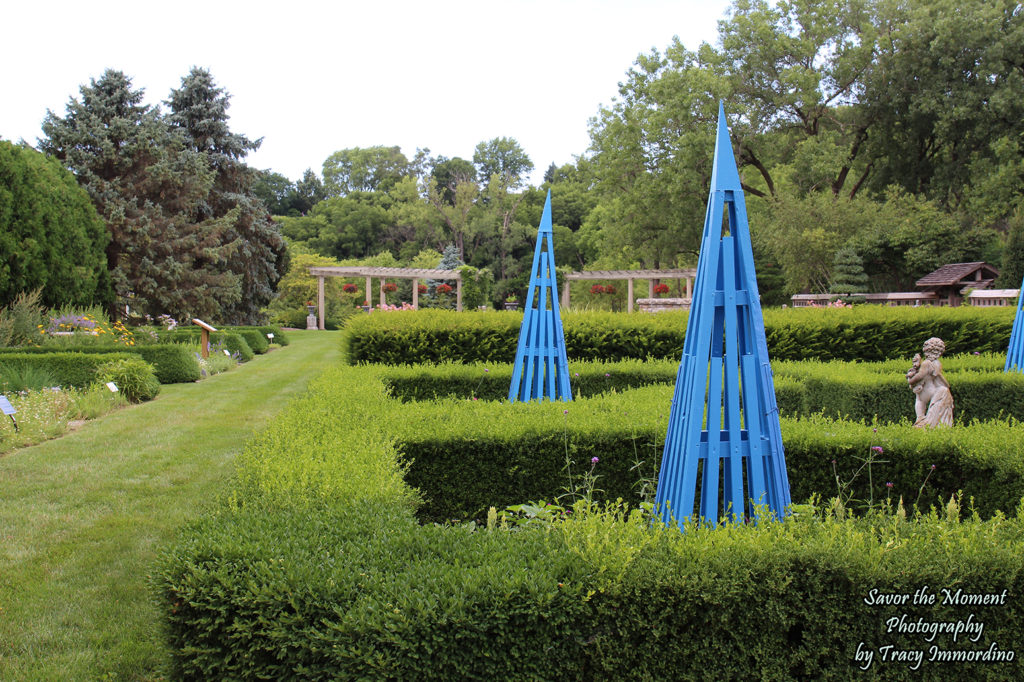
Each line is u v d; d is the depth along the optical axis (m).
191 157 20.03
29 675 2.89
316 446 3.79
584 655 2.21
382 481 3.18
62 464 6.21
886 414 6.61
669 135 25.69
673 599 2.21
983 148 25.12
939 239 21.28
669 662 2.23
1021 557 2.30
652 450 4.35
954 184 25.78
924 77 25.14
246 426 8.05
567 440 4.28
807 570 2.27
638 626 2.20
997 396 6.66
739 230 3.07
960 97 24.19
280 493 2.97
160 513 4.89
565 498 4.32
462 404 5.41
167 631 2.33
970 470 4.01
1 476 5.81
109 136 19.33
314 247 50.56
